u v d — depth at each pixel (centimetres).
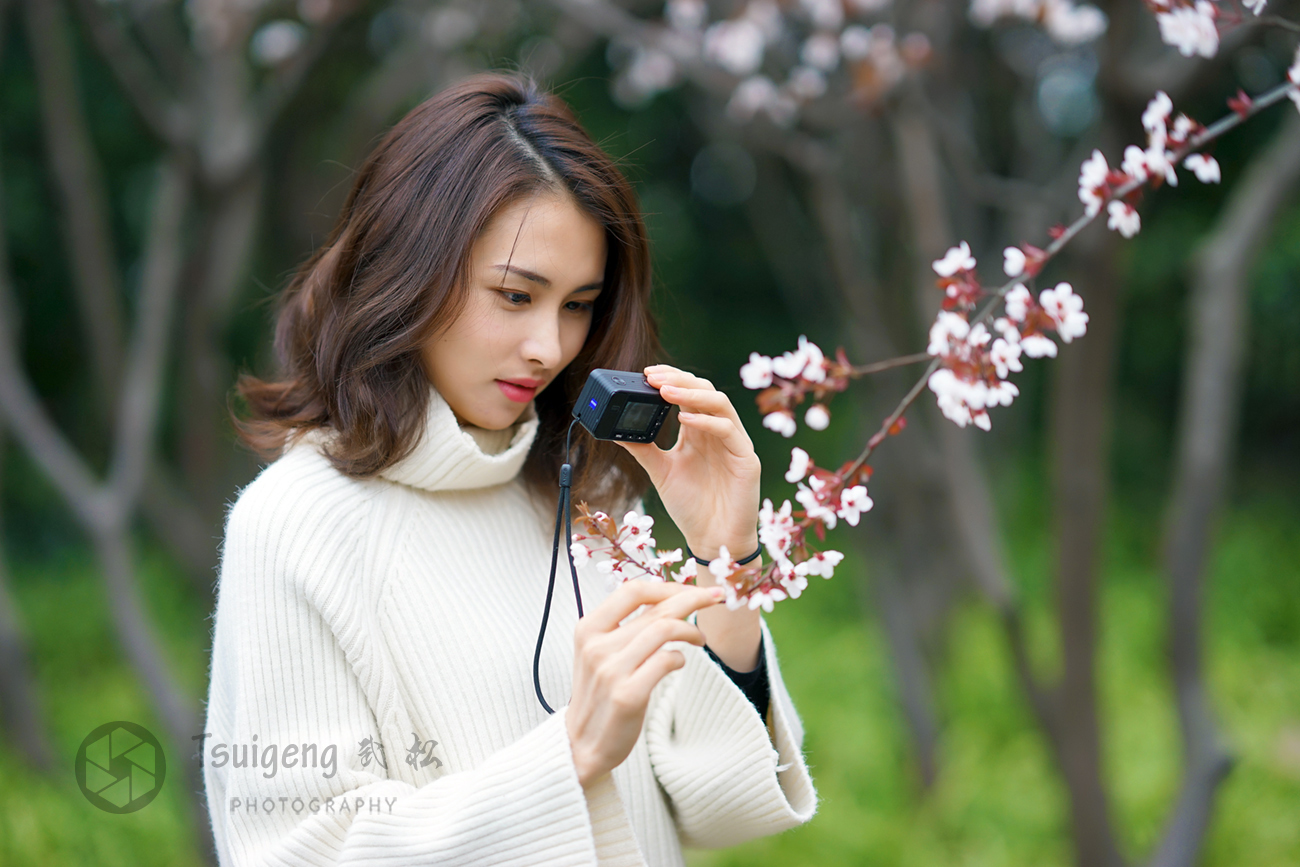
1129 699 392
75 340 613
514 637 104
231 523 100
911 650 330
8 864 280
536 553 115
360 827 89
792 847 287
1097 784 217
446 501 109
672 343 619
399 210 101
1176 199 601
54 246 568
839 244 278
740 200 706
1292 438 721
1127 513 640
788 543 81
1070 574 208
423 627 100
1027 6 197
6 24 288
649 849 108
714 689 106
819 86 226
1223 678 413
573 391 118
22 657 330
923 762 321
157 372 265
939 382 73
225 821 101
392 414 101
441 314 99
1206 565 213
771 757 103
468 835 86
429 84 306
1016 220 345
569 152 100
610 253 112
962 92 322
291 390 112
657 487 99
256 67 360
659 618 84
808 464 80
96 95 509
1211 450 209
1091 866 220
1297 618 481
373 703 97
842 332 378
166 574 534
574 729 86
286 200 440
